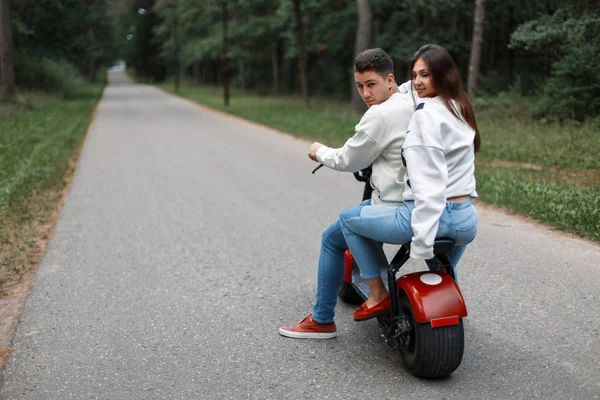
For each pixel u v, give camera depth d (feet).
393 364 11.55
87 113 90.17
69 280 16.74
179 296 15.47
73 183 32.27
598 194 23.93
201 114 91.40
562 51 56.95
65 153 42.86
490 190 26.43
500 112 56.90
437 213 9.60
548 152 36.86
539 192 24.86
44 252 19.39
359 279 13.42
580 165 33.17
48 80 143.54
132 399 10.43
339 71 148.25
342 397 10.32
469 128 10.07
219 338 12.92
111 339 12.92
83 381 11.08
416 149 9.69
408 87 11.30
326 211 24.67
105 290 15.94
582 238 19.51
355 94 81.25
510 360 11.50
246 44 157.07
